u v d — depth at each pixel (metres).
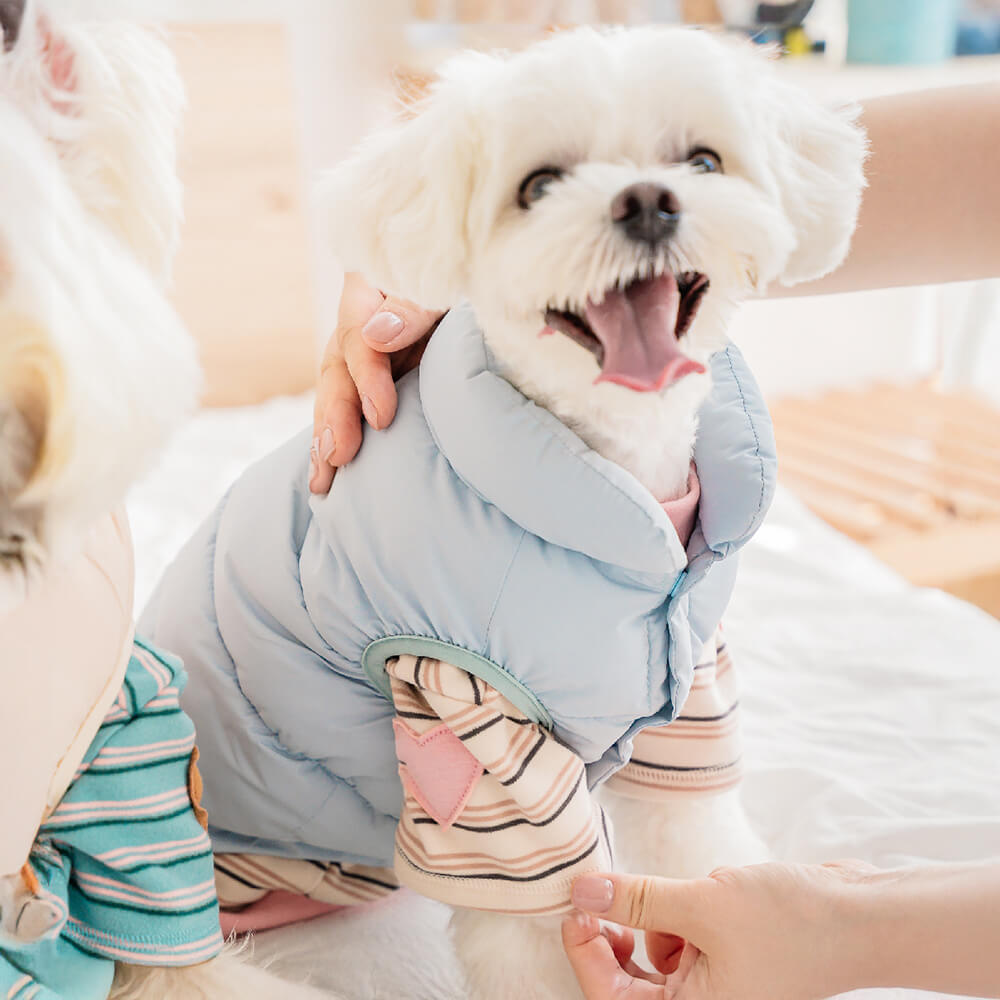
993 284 2.51
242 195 2.30
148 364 0.51
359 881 0.91
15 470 0.48
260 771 0.82
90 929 0.68
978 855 0.93
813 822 0.99
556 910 0.73
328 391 0.82
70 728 0.59
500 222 0.68
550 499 0.67
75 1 0.58
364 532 0.73
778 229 0.66
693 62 0.65
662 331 0.64
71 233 0.49
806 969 0.69
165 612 0.88
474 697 0.71
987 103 0.96
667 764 0.87
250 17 2.25
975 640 1.30
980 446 2.34
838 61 2.37
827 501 2.14
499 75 0.68
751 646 1.31
